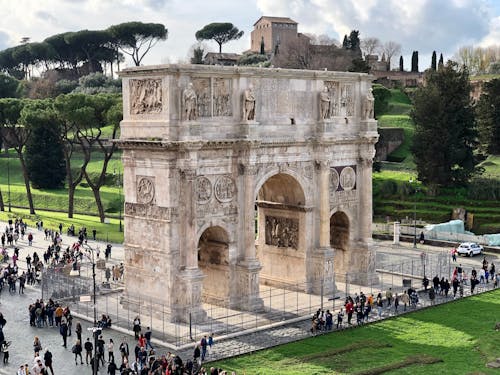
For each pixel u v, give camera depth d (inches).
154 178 2532.0
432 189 4867.1
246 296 2679.6
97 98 4217.5
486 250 3946.9
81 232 4133.9
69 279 2886.3
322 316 2506.2
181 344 2304.4
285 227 2992.1
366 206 3085.6
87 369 2137.1
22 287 3014.3
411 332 2476.6
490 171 5226.4
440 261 3417.8
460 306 2815.0
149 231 2571.4
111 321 2513.5
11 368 2137.1
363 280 3107.8
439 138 4790.8
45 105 4741.6
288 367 2118.6
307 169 2876.5
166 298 2536.9
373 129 3053.6
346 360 2186.3
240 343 2347.4
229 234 2659.9
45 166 5644.7
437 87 4879.4
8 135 5757.9
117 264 3467.0
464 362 2169.0
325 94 2856.8
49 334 2477.9
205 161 2551.7
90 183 4608.8
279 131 2751.0
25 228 4448.8
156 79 2468.0
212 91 2544.3
